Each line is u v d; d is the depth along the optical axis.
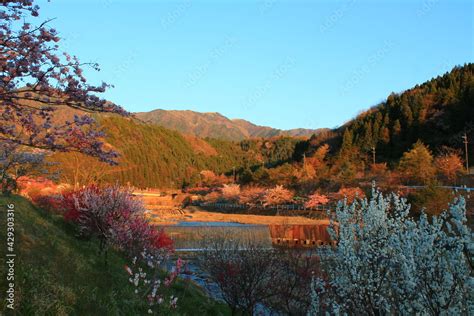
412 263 5.63
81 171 32.97
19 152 11.29
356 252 7.27
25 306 6.18
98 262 11.68
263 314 14.06
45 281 7.39
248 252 13.70
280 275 13.97
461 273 5.31
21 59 4.61
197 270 21.23
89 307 7.68
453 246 5.48
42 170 14.88
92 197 13.05
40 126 5.47
